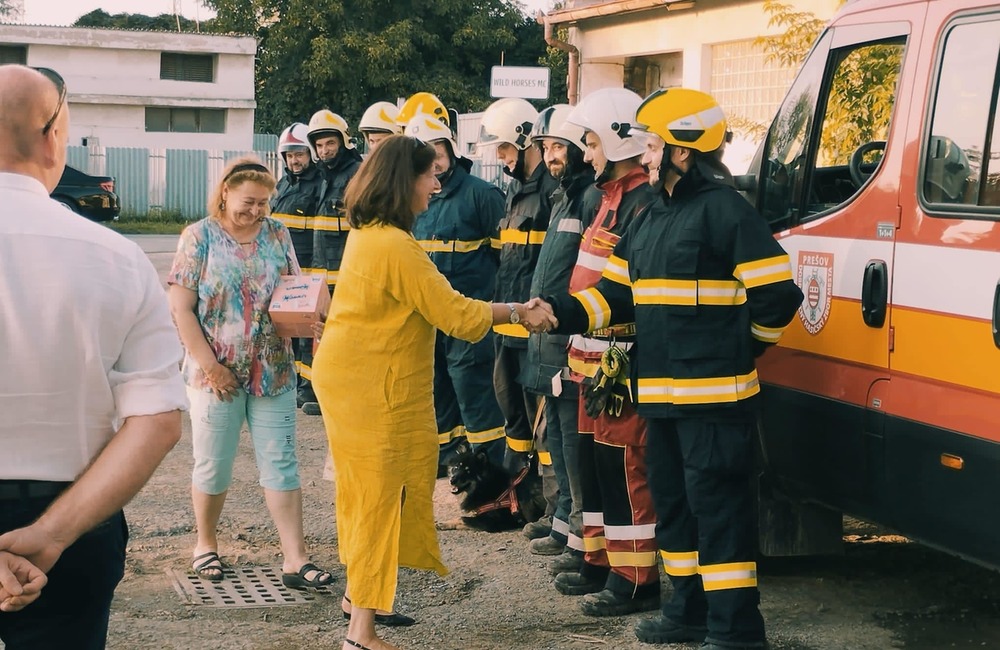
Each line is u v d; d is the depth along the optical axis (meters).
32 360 2.48
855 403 4.47
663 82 17.17
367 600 4.25
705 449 4.29
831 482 4.67
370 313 4.21
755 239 4.21
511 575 5.46
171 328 2.67
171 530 6.08
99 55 38.47
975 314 3.91
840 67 4.94
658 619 4.64
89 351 2.51
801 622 4.80
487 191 6.84
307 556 5.54
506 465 6.18
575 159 5.21
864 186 4.51
